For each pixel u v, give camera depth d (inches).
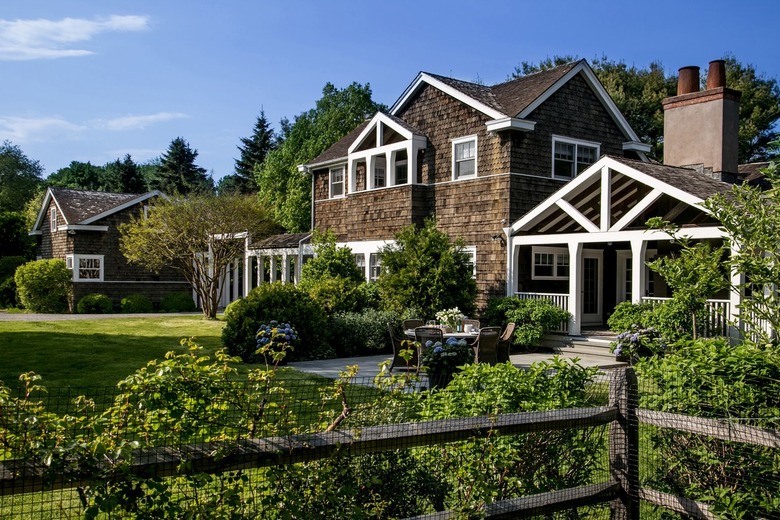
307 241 986.1
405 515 151.1
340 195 998.4
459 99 781.9
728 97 680.4
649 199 571.8
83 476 103.7
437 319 579.5
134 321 974.4
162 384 118.2
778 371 166.9
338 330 628.4
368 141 907.4
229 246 1067.3
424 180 836.6
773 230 198.2
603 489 170.9
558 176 777.6
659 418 168.6
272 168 1691.7
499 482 159.0
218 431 129.6
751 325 199.6
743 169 821.2
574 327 646.5
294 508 122.9
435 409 179.6
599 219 709.9
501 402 171.5
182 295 1305.4
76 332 785.6
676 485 180.2
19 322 926.4
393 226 840.3
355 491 134.8
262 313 584.7
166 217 1029.2
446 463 157.9
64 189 1376.7
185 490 123.3
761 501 160.2
